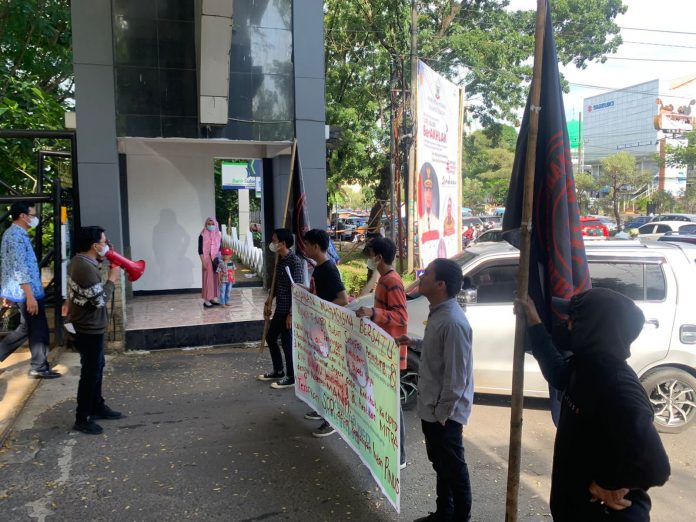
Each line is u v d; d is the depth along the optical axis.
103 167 7.83
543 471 4.27
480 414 5.41
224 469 4.18
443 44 19.98
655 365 5.06
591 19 20.70
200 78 7.92
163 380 6.39
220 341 7.97
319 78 8.84
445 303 3.21
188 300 10.14
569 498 2.15
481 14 21.59
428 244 11.17
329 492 3.86
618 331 2.08
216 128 8.46
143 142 9.91
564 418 2.22
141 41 8.03
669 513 3.71
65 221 8.12
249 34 8.59
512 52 20.14
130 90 8.02
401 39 19.14
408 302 5.53
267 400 5.73
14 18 10.20
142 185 10.66
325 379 4.55
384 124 21.77
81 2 7.63
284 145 9.14
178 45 8.17
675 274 5.17
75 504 3.67
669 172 57.84
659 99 69.69
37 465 4.22
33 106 10.11
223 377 6.51
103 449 4.52
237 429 4.96
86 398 4.79
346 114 19.66
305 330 4.96
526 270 2.65
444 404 3.08
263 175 10.97
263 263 11.33
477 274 5.49
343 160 20.86
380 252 4.12
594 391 2.04
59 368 6.57
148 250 10.77
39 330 6.14
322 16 8.82
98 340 4.80
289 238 5.94
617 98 87.50
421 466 4.35
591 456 2.05
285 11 8.74
